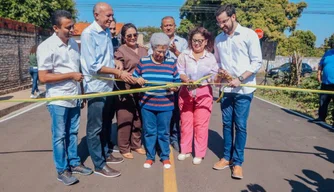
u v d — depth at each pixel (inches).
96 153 162.9
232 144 179.3
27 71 522.9
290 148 224.2
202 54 175.0
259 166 186.7
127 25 183.6
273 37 1334.9
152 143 179.9
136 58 185.3
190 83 168.1
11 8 638.5
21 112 337.7
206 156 201.0
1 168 174.2
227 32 162.4
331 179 170.6
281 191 154.3
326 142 242.5
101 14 149.9
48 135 242.1
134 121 197.2
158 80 168.7
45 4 669.3
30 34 530.3
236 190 154.1
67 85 149.3
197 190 152.9
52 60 145.3
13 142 222.8
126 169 175.9
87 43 148.3
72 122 163.2
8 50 450.6
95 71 150.9
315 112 393.7
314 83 486.6
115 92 150.7
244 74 158.9
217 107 389.7
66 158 160.2
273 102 477.1
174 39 219.3
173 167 180.5
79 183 156.8
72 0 813.9
